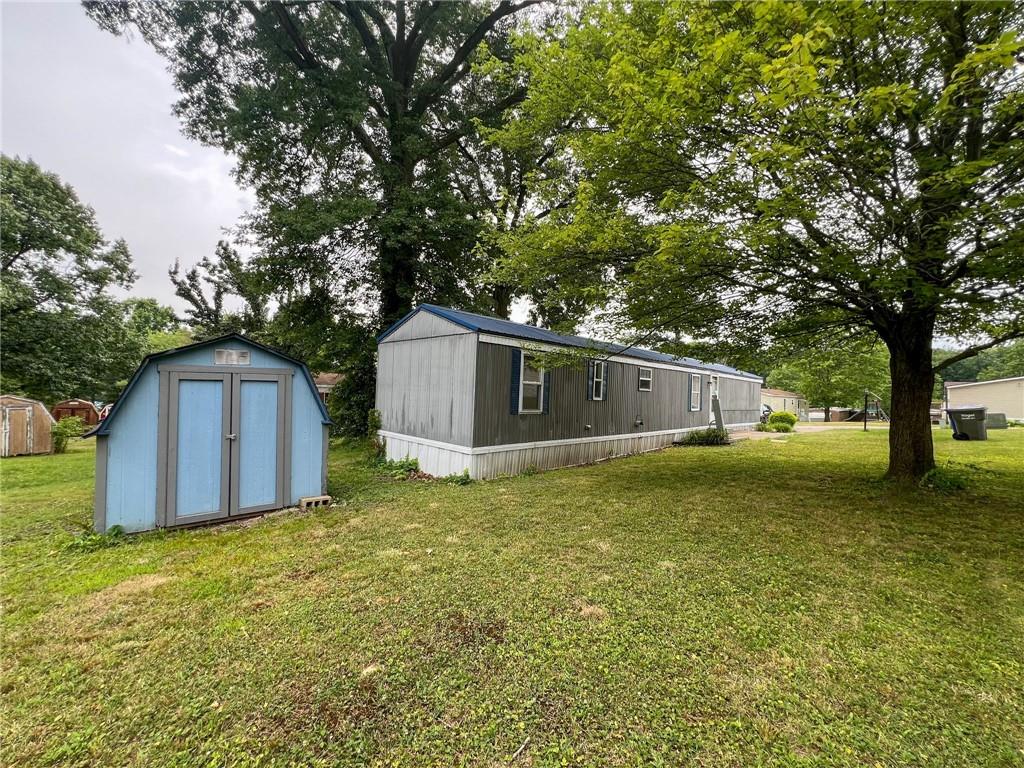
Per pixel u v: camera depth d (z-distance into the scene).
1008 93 3.48
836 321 6.54
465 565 3.69
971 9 3.45
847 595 3.12
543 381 8.54
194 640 2.59
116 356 20.30
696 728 1.91
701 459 9.58
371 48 14.04
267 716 1.99
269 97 11.73
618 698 2.09
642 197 5.92
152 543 4.28
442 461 7.95
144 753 1.80
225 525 4.90
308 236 11.43
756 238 4.12
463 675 2.26
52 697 2.12
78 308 18.94
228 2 12.00
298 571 3.58
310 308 13.70
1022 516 4.91
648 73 4.48
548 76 5.96
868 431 16.28
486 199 16.45
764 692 2.13
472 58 14.84
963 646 2.50
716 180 4.50
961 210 3.75
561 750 1.80
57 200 18.56
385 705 2.06
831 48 3.66
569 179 8.01
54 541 4.36
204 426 4.92
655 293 5.70
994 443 10.87
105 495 4.41
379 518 5.13
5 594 3.20
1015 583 3.28
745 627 2.70
